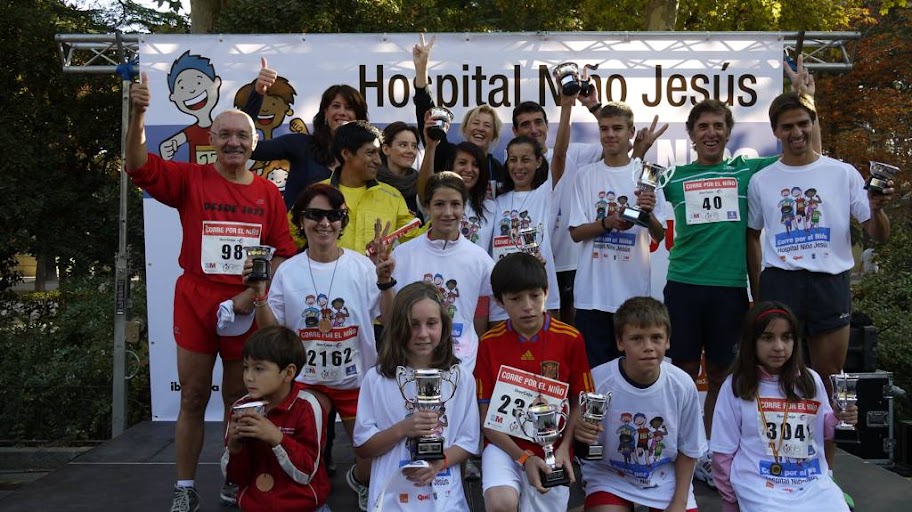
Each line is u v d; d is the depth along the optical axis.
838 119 15.35
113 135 12.09
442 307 3.59
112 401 7.32
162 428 6.03
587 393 3.55
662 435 3.66
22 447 8.01
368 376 3.63
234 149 4.03
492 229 4.94
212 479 4.71
